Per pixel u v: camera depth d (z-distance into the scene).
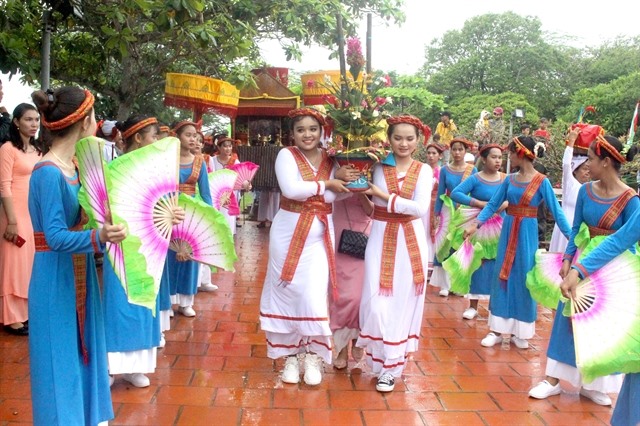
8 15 6.26
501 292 5.32
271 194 12.66
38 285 2.83
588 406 4.12
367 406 4.00
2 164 5.03
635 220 3.16
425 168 4.22
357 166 4.10
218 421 3.70
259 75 11.90
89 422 3.00
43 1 6.15
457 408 4.02
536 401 4.18
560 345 4.19
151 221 3.11
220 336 5.39
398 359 4.22
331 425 3.70
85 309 2.98
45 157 2.85
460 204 6.56
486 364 4.93
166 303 4.97
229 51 7.31
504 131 12.50
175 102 8.32
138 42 7.90
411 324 4.32
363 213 4.55
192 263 5.89
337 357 4.65
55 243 2.71
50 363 2.80
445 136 12.96
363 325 4.30
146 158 3.11
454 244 6.54
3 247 5.12
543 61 36.59
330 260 4.26
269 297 4.31
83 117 2.86
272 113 11.94
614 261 3.35
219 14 7.25
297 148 4.24
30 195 2.83
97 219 2.76
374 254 4.23
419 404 4.07
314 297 4.16
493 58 36.75
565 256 4.10
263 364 4.71
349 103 4.14
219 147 9.47
